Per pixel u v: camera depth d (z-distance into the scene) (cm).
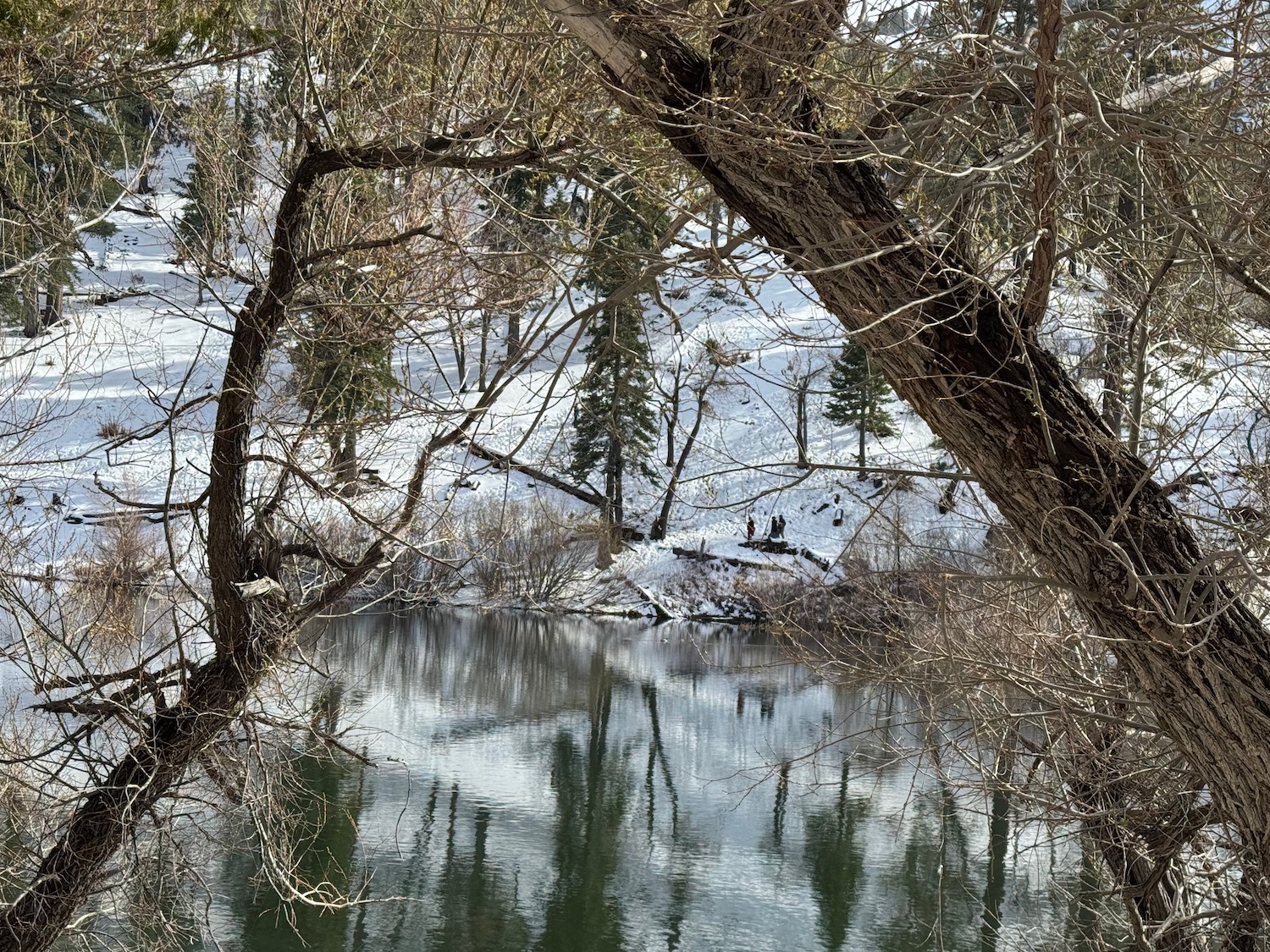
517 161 497
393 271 652
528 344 369
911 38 330
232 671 671
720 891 1280
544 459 645
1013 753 596
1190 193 429
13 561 706
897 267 329
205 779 879
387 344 653
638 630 2664
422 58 571
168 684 675
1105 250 476
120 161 691
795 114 339
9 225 654
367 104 625
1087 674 579
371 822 1390
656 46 349
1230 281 489
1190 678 314
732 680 2250
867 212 330
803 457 405
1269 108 371
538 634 2609
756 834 1443
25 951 623
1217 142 349
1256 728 305
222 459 653
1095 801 579
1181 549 329
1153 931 561
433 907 1192
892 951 1100
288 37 622
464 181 646
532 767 1662
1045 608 589
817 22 320
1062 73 300
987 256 418
